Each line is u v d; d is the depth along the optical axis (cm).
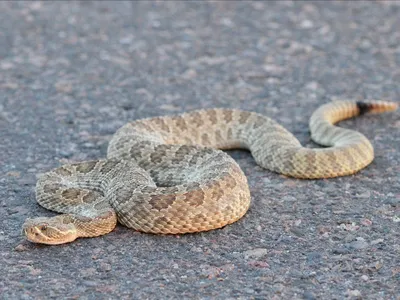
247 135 1061
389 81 1320
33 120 1147
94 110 1194
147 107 1211
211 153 923
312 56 1442
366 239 801
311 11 1677
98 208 818
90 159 1013
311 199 895
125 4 1719
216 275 731
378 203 885
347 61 1415
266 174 973
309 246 788
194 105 1222
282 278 726
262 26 1596
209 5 1719
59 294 698
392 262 754
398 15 1647
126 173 869
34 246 778
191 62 1414
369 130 1109
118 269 739
